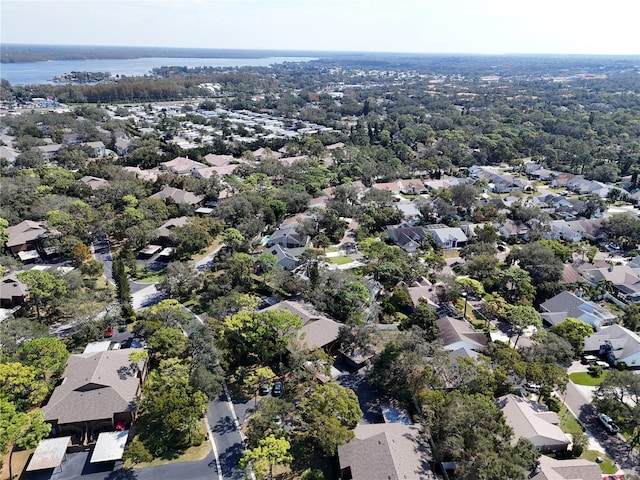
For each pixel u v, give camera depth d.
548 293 88.50
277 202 121.88
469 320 81.56
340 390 53.91
